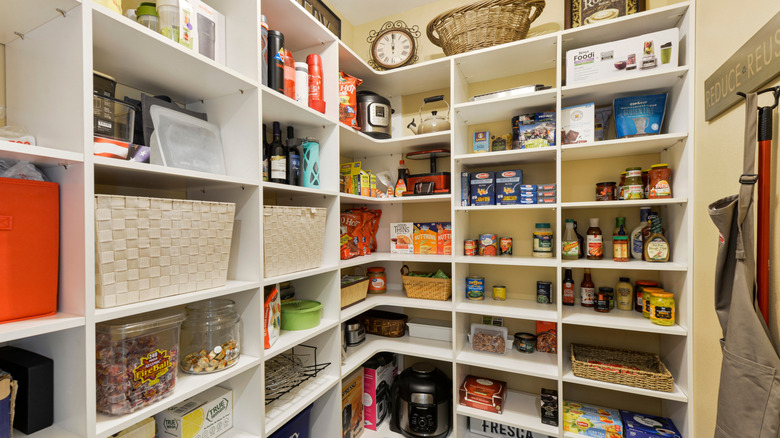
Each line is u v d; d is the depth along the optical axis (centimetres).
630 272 185
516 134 186
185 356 110
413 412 187
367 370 204
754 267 85
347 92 173
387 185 221
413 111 237
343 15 241
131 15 100
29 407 76
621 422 163
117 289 82
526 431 191
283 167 139
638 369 154
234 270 124
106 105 90
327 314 165
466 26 182
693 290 144
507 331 198
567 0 183
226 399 119
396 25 240
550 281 200
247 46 120
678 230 155
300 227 141
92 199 76
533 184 189
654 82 154
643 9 168
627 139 152
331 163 163
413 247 220
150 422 97
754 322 80
